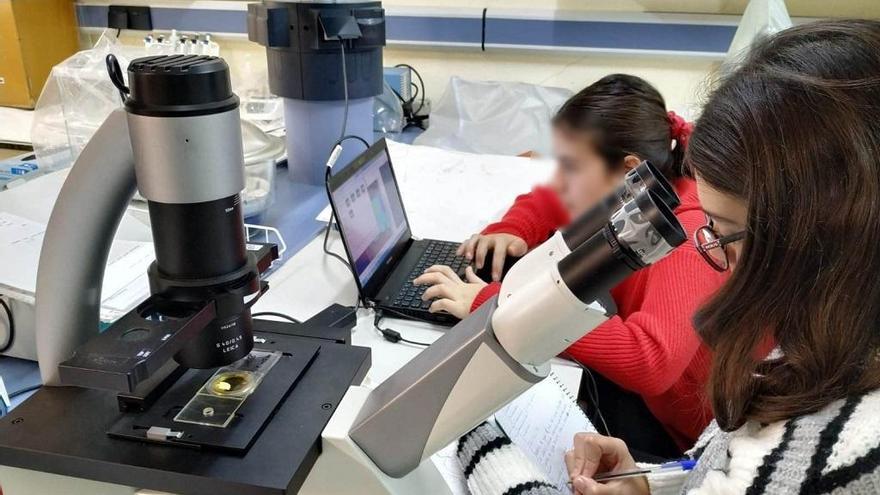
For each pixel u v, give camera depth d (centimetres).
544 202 151
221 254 58
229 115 55
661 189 51
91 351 52
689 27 222
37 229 113
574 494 85
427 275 125
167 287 58
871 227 48
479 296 114
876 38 51
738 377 58
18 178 154
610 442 91
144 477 56
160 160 53
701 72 229
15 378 98
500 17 233
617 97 116
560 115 122
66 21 261
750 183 52
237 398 63
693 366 108
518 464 79
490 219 162
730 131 54
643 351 102
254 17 168
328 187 115
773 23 179
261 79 247
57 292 65
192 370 67
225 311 59
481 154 201
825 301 51
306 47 164
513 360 52
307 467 57
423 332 116
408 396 56
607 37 229
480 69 247
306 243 149
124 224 123
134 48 221
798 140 49
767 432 57
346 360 71
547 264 52
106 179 64
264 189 156
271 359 69
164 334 54
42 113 170
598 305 50
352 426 59
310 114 174
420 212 165
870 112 48
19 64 244
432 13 237
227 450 57
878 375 52
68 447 57
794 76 51
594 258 47
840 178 48
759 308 55
